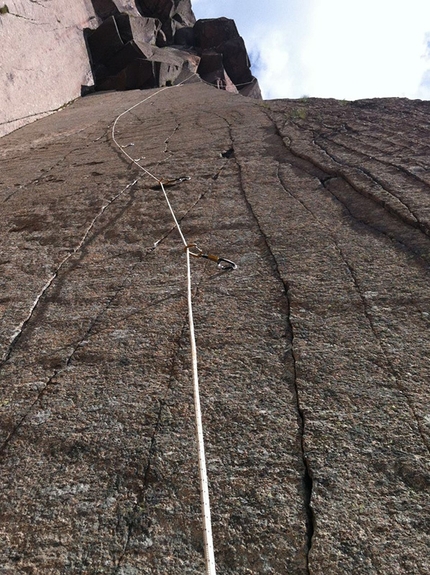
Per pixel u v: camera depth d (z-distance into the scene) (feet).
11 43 39.29
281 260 9.16
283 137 17.60
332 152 14.66
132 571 4.32
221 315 7.77
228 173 14.87
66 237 11.85
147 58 58.90
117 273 9.75
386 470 4.84
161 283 9.08
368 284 7.92
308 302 7.74
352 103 22.39
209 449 5.39
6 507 5.07
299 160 14.92
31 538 4.73
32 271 10.30
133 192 14.33
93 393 6.50
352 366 6.25
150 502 4.92
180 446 5.48
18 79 38.52
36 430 6.00
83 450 5.63
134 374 6.75
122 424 5.90
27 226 12.96
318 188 12.50
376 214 10.23
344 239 9.52
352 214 10.55
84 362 7.16
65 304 8.87
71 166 18.72
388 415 5.45
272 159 15.49
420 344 6.44
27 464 5.55
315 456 5.10
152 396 6.29
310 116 20.40
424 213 9.46
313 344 6.77
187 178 14.76
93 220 12.66
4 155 23.56
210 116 24.18
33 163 20.39
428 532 4.26
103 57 59.47
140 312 8.23
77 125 29.71
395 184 11.15
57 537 4.70
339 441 5.23
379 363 6.23
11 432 6.03
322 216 10.77
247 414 5.78
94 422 6.00
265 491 4.84
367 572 4.03
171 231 11.32
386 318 7.07
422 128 15.72
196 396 5.44
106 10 64.90
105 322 8.10
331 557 4.17
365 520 4.42
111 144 21.77
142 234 11.37
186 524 4.65
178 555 4.40
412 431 5.20
